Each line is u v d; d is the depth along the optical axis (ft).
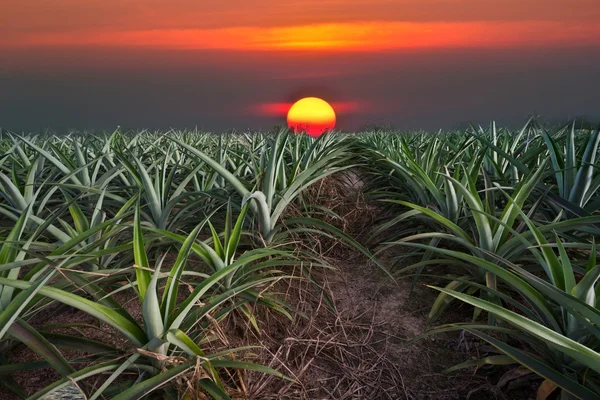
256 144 20.20
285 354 7.89
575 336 5.96
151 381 5.04
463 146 14.28
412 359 8.18
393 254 12.50
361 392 7.32
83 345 6.08
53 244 8.28
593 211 10.59
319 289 10.15
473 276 9.62
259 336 8.23
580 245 7.34
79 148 12.97
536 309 6.99
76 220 8.86
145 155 16.99
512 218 9.00
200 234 11.83
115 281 8.86
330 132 26.53
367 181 19.48
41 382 6.45
